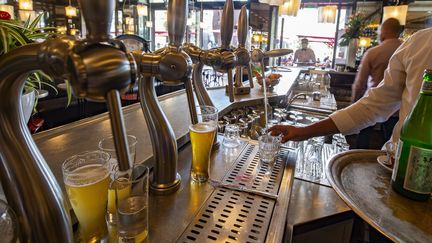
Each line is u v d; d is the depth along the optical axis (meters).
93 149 0.86
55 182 0.44
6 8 3.72
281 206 0.72
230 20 0.73
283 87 2.66
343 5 7.52
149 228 0.61
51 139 0.94
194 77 0.96
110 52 0.31
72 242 0.46
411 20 6.43
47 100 3.13
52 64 0.32
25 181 0.40
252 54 0.98
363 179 0.79
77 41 0.32
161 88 3.94
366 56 3.37
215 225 0.63
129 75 0.34
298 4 4.34
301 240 0.99
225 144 1.13
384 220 0.60
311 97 2.97
